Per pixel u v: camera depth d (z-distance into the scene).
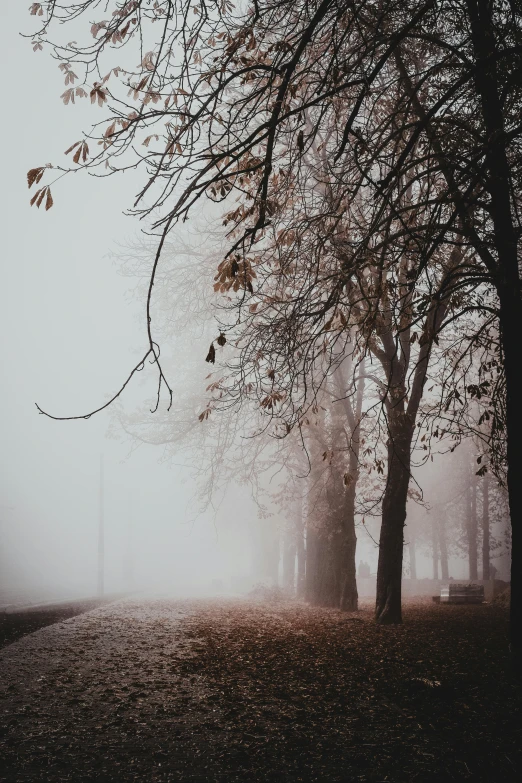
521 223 10.90
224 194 7.27
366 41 7.54
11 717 7.60
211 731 7.43
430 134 9.82
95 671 10.21
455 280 12.82
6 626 15.24
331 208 9.17
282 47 7.18
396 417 17.22
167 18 6.60
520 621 10.21
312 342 10.04
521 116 10.84
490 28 9.88
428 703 8.80
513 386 10.30
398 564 18.36
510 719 8.08
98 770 6.14
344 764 6.55
